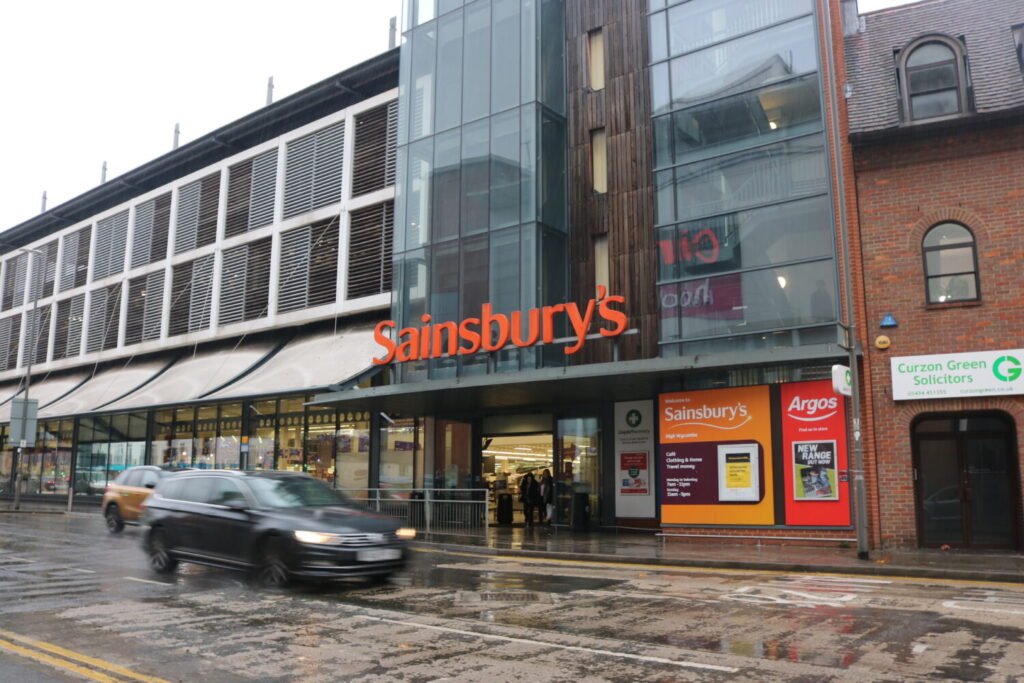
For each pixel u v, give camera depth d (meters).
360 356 23.28
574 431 21.45
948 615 8.75
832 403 15.99
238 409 28.66
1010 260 14.93
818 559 13.62
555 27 21.78
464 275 21.11
